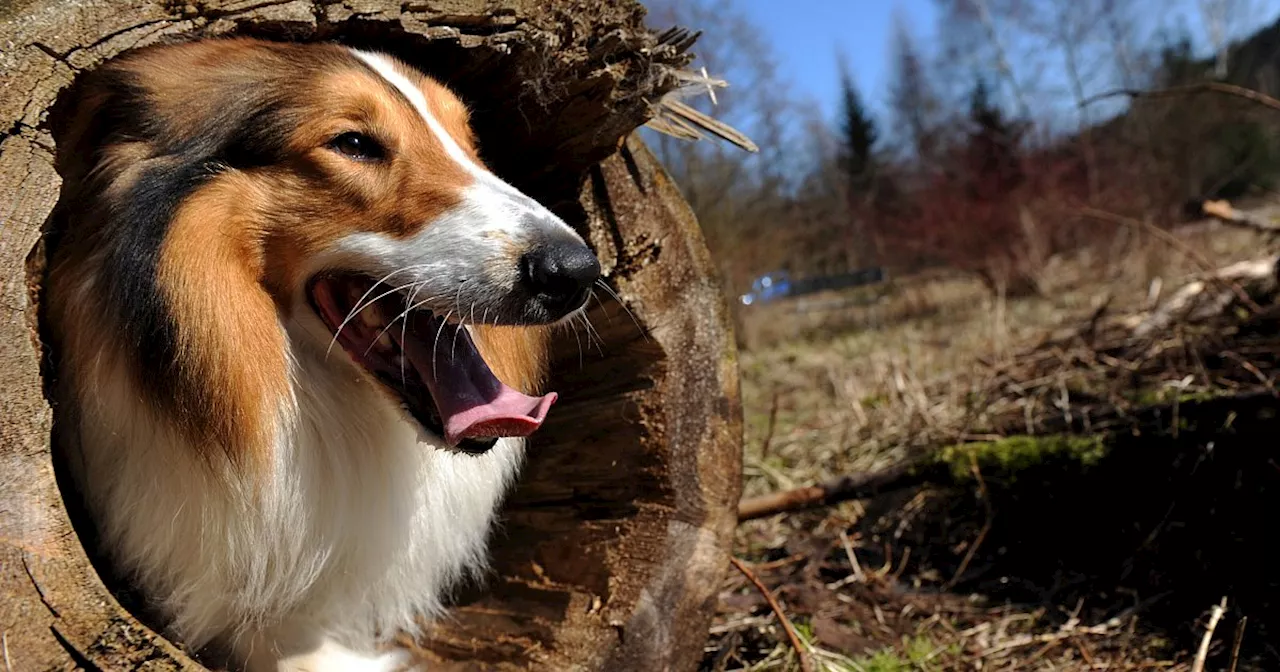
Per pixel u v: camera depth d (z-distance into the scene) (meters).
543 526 0.55
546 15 0.42
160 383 0.38
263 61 0.41
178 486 0.40
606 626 0.46
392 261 0.42
